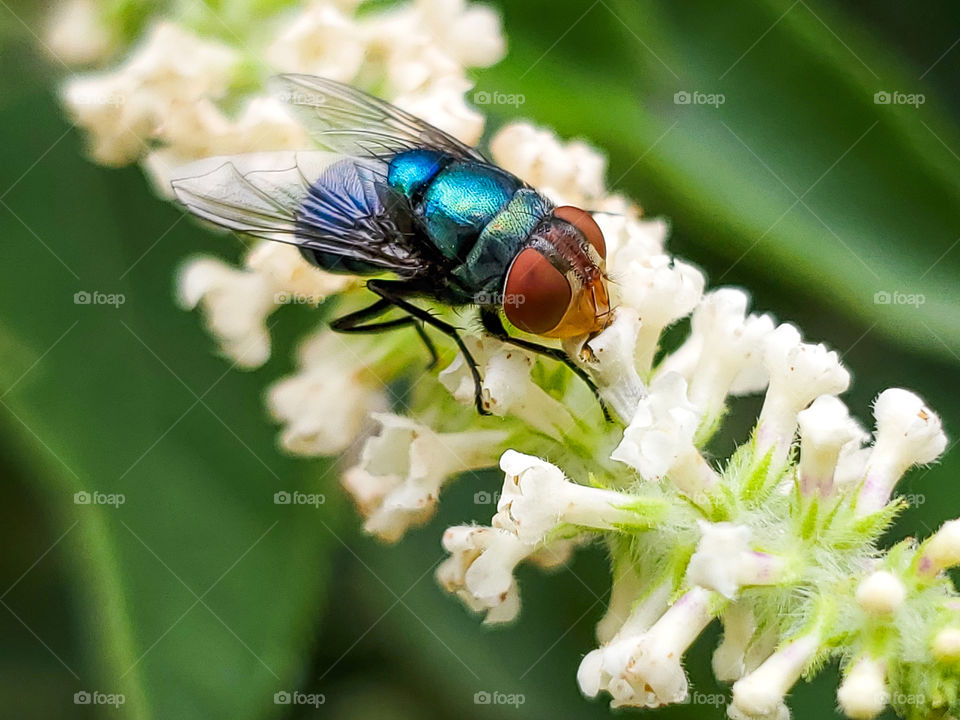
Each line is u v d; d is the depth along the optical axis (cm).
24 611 10
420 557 9
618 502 8
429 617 10
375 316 8
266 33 9
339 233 8
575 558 9
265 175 8
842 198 9
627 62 9
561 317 8
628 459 8
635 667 8
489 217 8
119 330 9
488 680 9
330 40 8
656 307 8
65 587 10
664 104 9
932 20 9
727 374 8
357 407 8
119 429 9
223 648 9
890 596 8
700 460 8
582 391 8
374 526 8
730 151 9
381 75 9
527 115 9
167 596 9
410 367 8
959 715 8
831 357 8
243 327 8
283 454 9
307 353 8
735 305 8
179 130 8
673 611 8
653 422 8
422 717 10
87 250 9
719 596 8
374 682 10
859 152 9
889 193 9
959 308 9
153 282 9
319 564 9
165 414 9
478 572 8
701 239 9
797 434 8
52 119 9
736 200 9
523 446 8
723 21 9
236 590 9
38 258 9
